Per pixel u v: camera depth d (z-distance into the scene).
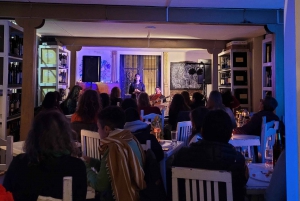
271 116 3.67
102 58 9.87
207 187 1.52
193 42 7.68
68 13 4.44
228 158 1.65
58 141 1.40
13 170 1.42
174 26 5.99
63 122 1.45
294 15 1.07
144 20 4.58
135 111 2.66
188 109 4.64
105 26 6.06
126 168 1.73
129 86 9.87
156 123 3.61
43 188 1.36
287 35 1.21
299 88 1.03
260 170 2.14
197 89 10.25
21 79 4.49
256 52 7.06
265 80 5.77
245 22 4.73
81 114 2.90
